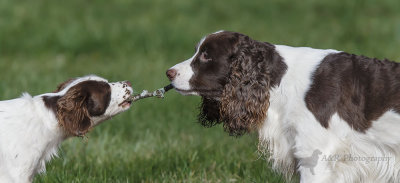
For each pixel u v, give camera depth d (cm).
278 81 739
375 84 705
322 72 718
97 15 2416
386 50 1716
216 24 2308
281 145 752
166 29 2142
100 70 1641
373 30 2088
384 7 2544
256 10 2586
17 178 768
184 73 782
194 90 786
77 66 1756
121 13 2469
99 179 877
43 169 826
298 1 2719
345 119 704
